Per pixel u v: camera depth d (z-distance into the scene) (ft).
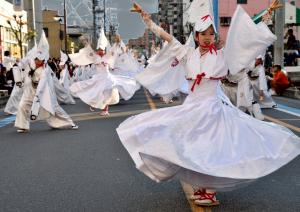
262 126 17.29
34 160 26.22
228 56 17.84
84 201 18.29
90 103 48.11
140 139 16.19
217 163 15.70
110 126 39.34
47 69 37.86
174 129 16.42
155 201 18.04
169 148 15.12
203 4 18.07
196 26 18.07
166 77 19.88
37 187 20.54
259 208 16.97
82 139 32.96
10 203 18.26
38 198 18.86
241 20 17.90
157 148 15.16
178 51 18.75
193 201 17.74
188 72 18.28
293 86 78.54
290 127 36.42
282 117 43.80
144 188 19.94
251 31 17.80
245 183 16.42
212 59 17.95
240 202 17.72
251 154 16.16
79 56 50.60
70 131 37.11
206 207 17.08
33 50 37.93
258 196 18.52
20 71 39.14
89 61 50.29
